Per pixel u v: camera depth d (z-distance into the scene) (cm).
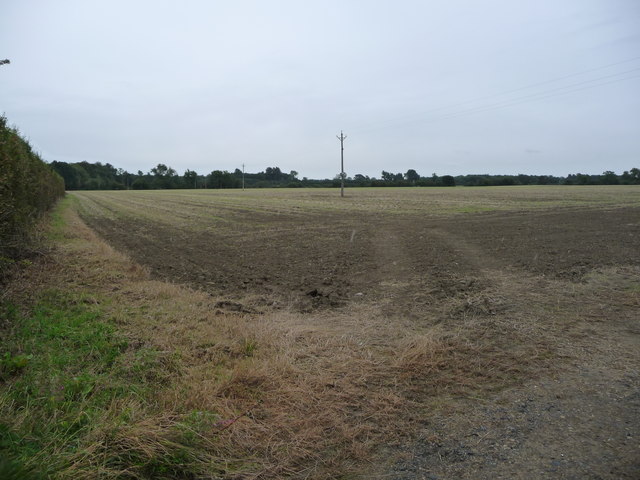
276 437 334
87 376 392
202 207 3494
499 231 1672
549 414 363
